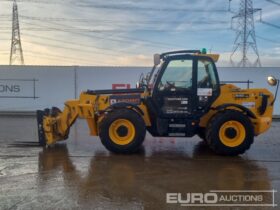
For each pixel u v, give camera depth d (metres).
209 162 7.38
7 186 5.69
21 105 16.97
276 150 8.66
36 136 10.38
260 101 8.34
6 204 4.92
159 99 8.12
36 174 6.39
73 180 6.04
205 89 8.08
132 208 4.82
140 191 5.51
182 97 8.09
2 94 16.95
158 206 4.91
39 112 8.91
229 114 7.83
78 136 10.49
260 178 6.26
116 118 7.91
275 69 16.39
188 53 8.30
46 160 7.42
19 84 16.92
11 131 11.36
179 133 8.23
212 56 8.09
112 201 5.07
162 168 6.87
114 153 8.10
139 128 7.91
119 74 16.80
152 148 8.75
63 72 16.94
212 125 7.85
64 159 7.53
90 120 8.49
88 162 7.29
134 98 8.36
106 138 7.93
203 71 8.09
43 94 16.97
